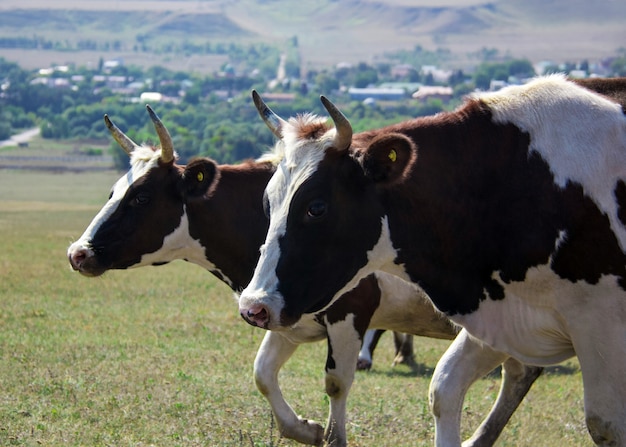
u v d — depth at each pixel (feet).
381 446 33.04
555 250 23.25
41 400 37.32
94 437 32.01
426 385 46.57
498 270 24.14
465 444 31.09
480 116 24.70
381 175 24.06
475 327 25.02
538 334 24.31
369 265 24.99
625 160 23.39
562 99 24.29
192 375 44.14
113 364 46.37
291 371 48.14
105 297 77.36
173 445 31.58
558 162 23.58
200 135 478.59
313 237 24.34
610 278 22.93
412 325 34.45
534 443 34.24
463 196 24.29
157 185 35.99
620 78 25.12
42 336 55.47
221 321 65.41
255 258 35.04
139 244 36.14
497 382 49.19
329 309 32.22
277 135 26.43
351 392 43.37
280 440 33.01
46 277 89.66
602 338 23.03
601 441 23.11
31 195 391.65
